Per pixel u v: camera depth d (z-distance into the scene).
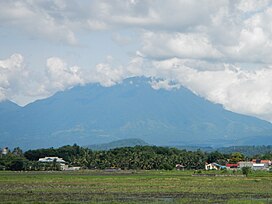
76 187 180.88
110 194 151.75
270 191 167.25
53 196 141.75
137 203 123.25
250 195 151.88
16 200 128.00
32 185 189.12
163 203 124.81
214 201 130.88
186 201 129.88
